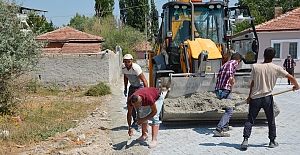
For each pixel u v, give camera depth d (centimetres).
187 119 757
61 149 613
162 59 905
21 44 889
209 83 780
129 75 742
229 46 949
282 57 2244
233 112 737
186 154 581
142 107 643
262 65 592
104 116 948
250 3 4509
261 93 585
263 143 631
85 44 2225
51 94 1411
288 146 608
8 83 909
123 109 1076
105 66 1532
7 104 937
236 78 787
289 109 977
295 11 2419
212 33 934
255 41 886
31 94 1378
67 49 2128
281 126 765
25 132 729
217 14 937
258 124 787
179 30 921
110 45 3778
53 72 1526
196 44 815
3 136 691
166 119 761
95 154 584
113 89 1614
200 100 759
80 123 857
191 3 884
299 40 2205
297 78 2128
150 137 701
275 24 2281
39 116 928
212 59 788
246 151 586
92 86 1452
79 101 1250
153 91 611
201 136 697
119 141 682
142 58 5353
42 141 677
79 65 1530
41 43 956
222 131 695
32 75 1515
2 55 838
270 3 4544
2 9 891
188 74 777
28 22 1023
